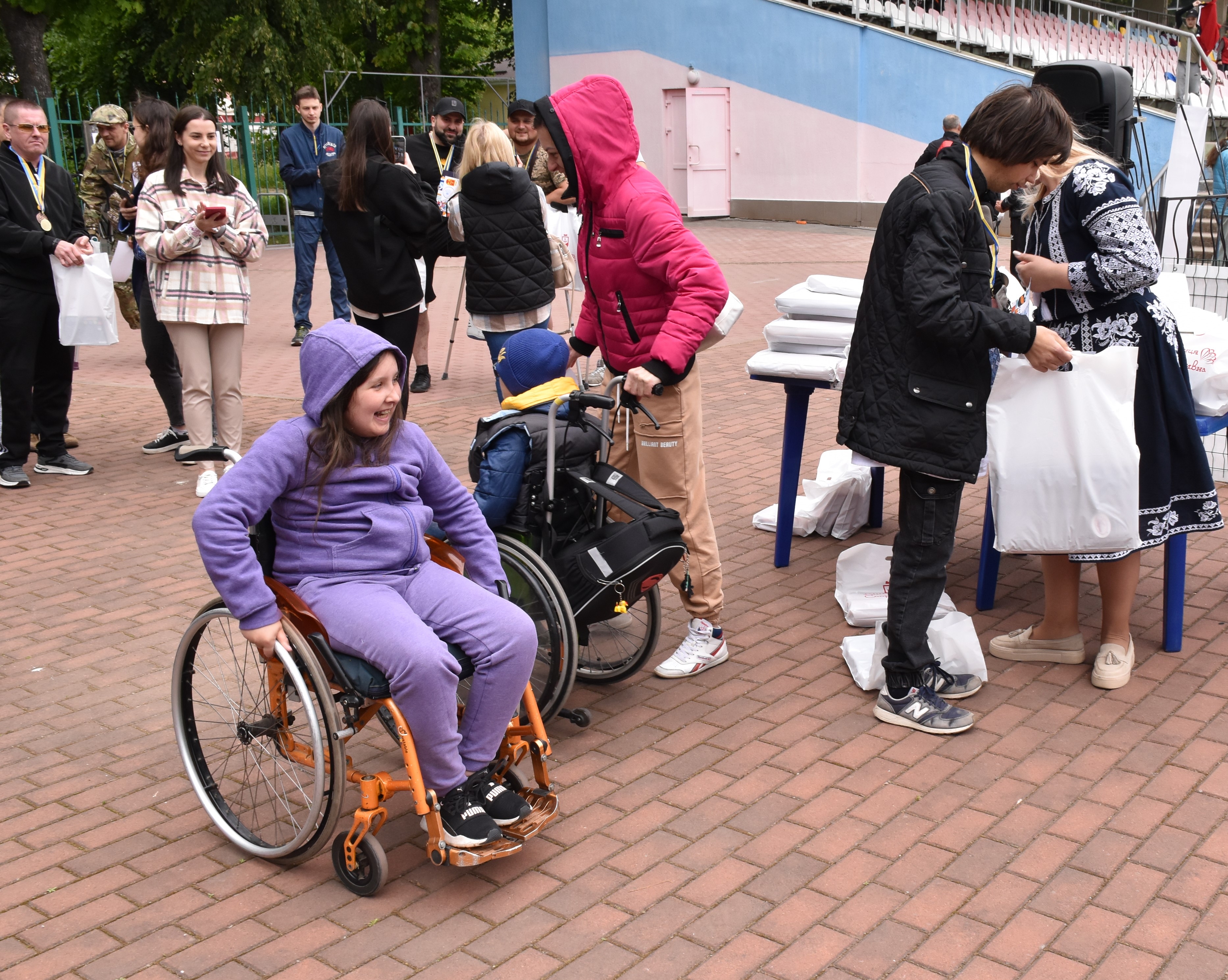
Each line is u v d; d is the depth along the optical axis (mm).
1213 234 7418
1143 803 3266
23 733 3791
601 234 3809
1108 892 2873
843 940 2717
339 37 27672
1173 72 19406
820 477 5809
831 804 3305
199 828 3258
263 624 2834
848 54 19891
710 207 21969
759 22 20672
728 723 3807
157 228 5820
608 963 2654
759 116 21203
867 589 4715
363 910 2869
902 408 3438
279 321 12078
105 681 4160
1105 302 3799
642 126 22375
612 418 4035
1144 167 8609
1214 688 3957
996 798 3314
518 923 2805
